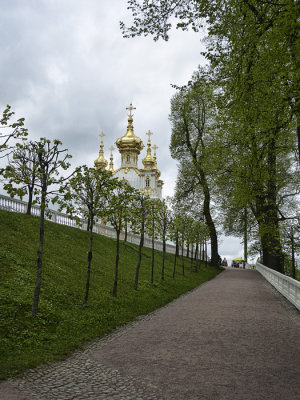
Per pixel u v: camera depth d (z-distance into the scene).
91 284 16.20
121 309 13.47
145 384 5.77
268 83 10.94
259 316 12.04
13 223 20.41
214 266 45.19
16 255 15.52
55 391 5.55
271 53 9.92
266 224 22.50
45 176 10.52
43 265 15.89
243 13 10.30
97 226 32.50
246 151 16.89
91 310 12.39
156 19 11.06
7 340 8.20
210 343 8.36
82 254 21.77
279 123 12.39
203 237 36.53
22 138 8.82
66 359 7.52
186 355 7.39
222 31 11.06
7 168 9.09
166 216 26.62
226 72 11.50
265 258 35.72
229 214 28.27
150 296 17.42
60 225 26.11
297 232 22.78
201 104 37.69
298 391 5.43
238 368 6.50
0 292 10.70
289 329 10.06
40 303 11.05
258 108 11.32
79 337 9.31
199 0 10.52
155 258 33.22
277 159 24.81
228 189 23.69
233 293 19.25
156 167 113.31
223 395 5.27
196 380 5.90
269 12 10.40
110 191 15.16
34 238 19.91
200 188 39.47
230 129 14.02
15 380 6.10
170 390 5.48
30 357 7.35
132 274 22.12
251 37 10.28
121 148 106.88
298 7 8.34
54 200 10.38
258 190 17.88
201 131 39.44
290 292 16.48
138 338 9.27
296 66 9.84
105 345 8.72
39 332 9.22
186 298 18.20
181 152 42.06
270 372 6.28
